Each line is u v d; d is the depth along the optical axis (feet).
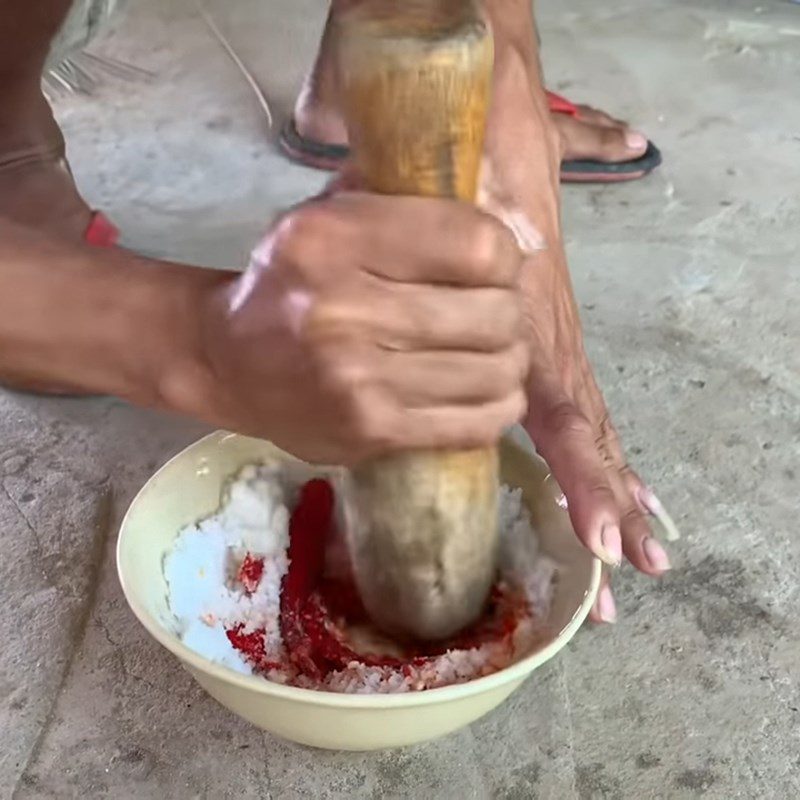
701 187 5.36
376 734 2.30
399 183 1.82
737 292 4.58
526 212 3.12
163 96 6.04
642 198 5.28
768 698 2.84
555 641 2.33
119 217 5.08
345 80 1.78
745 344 4.27
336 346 1.70
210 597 2.65
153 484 2.66
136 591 2.40
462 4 1.82
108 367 1.95
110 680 2.92
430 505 2.19
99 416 3.89
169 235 4.96
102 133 5.74
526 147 3.24
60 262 1.96
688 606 3.10
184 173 5.44
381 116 1.77
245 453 2.87
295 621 2.65
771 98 6.17
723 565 3.25
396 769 2.67
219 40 6.34
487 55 1.78
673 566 3.24
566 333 3.24
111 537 3.40
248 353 1.77
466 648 2.54
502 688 2.30
